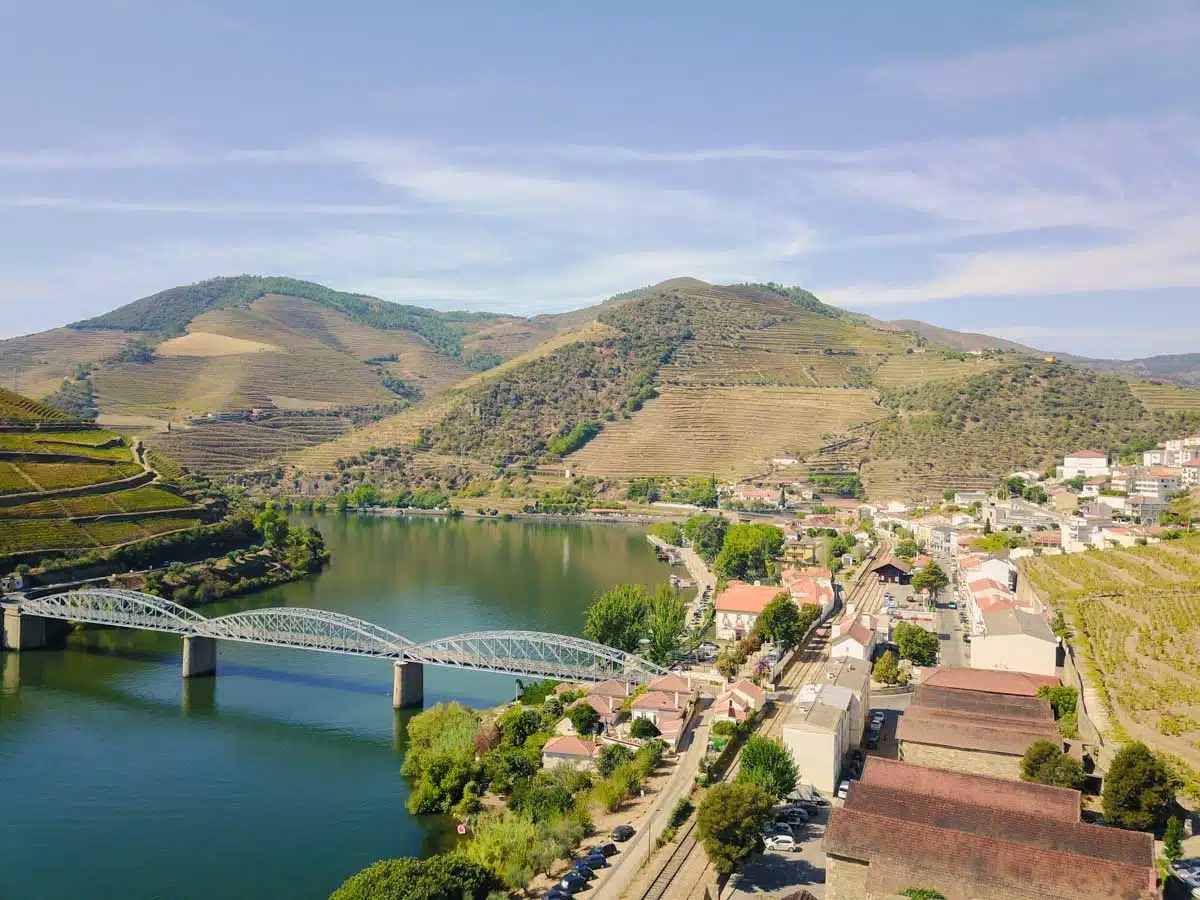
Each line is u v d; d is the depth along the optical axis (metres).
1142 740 155.62
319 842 158.00
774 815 145.88
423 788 170.25
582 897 126.19
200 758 194.38
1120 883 106.06
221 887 144.00
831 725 157.88
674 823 146.25
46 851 154.88
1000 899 107.94
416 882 123.62
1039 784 131.12
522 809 156.38
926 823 119.62
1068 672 195.38
